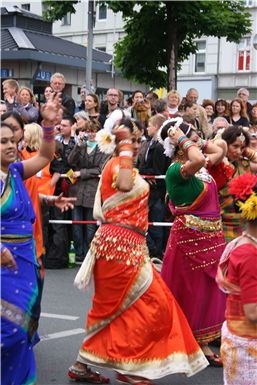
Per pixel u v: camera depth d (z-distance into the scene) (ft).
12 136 14.10
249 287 12.34
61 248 31.42
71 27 107.24
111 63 80.89
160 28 56.95
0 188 13.80
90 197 31.42
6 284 13.60
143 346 15.93
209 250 18.12
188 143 17.39
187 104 30.53
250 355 12.59
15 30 71.36
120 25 104.42
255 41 55.47
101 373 17.85
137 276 16.05
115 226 16.33
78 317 22.99
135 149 16.43
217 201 18.49
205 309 18.30
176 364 15.81
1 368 13.85
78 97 80.33
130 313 16.08
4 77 69.31
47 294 26.18
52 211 31.27
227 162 20.24
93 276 16.74
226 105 40.16
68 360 18.72
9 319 13.60
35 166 14.58
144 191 16.48
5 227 13.71
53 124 14.60
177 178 17.80
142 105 35.17
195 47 62.90
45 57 69.00
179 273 18.29
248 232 12.71
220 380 17.43
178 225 18.26
